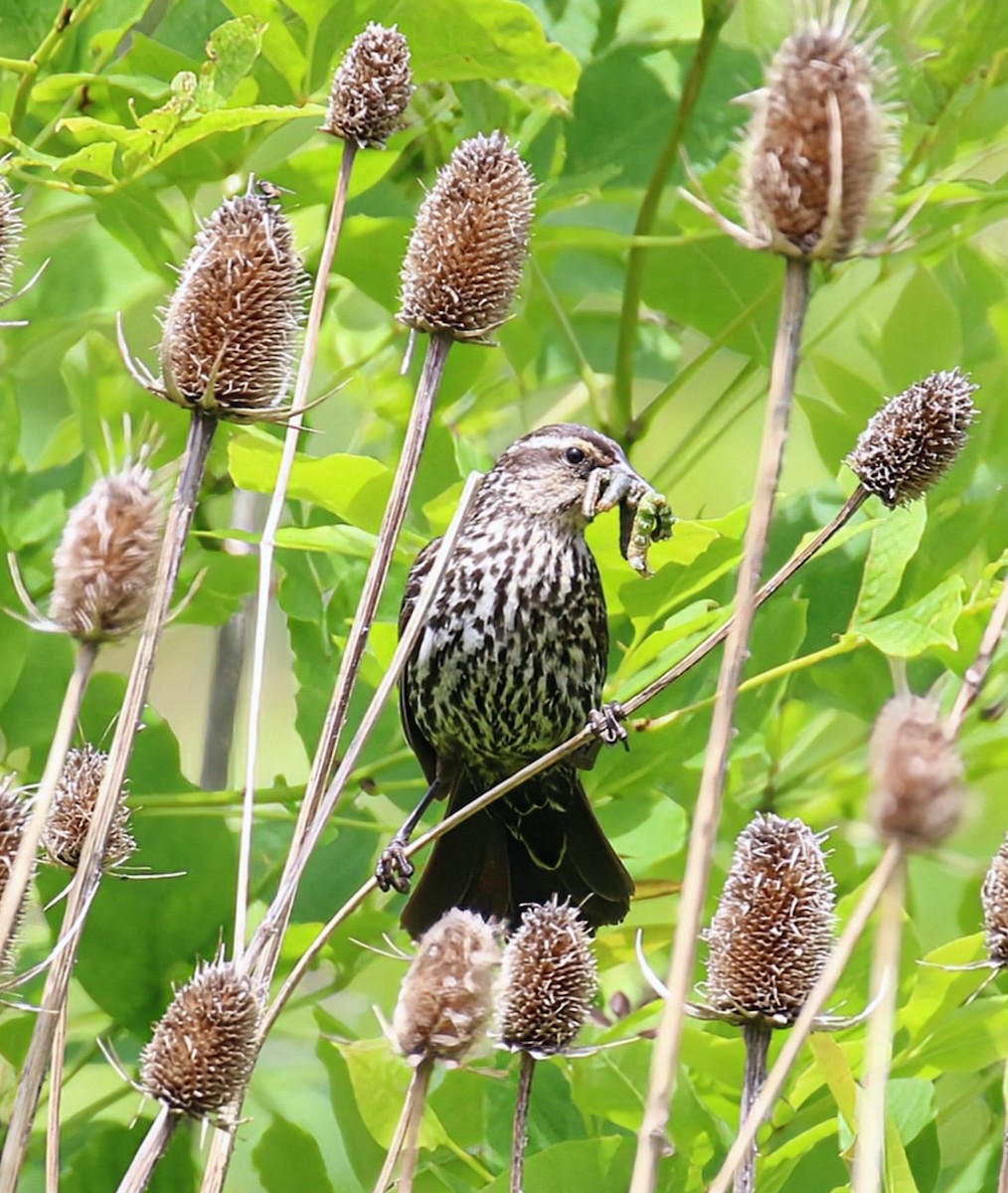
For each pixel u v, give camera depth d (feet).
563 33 35.76
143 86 27.84
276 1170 28.12
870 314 41.60
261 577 18.98
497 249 19.01
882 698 33.50
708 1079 28.71
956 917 33.96
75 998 34.30
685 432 44.37
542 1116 27.96
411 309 19.11
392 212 33.22
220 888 29.53
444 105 34.60
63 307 33.45
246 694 40.37
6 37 30.45
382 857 29.68
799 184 14.61
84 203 32.17
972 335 35.65
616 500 29.84
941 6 35.40
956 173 33.12
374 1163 28.37
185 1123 27.84
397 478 19.03
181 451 33.12
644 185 34.78
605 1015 30.94
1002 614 17.10
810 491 33.24
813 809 33.99
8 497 32.53
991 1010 26.35
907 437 19.38
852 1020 16.31
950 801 12.73
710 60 33.81
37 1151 29.50
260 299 16.94
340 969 30.63
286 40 29.40
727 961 16.22
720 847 32.45
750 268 34.17
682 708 31.27
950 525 32.45
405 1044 15.55
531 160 34.22
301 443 34.99
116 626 14.87
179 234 30.83
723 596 32.50
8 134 25.43
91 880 15.47
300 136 32.94
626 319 34.32
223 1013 14.99
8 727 30.17
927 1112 24.16
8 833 15.55
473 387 38.19
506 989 16.52
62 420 36.83
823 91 14.71
